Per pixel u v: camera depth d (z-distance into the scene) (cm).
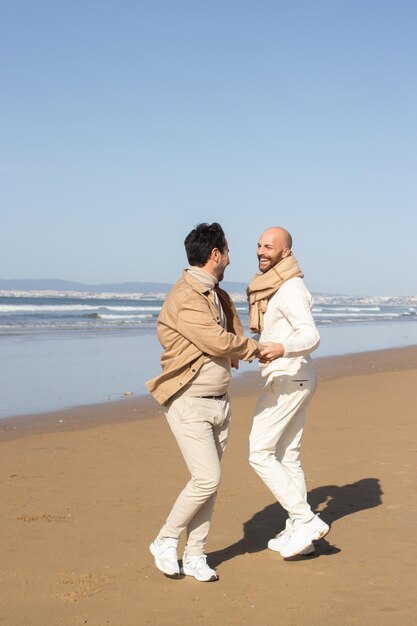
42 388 1338
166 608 369
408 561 438
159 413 1068
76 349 2206
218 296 425
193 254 410
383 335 3369
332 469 685
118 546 465
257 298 459
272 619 355
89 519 524
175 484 630
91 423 978
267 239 454
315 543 475
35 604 372
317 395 1228
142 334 3006
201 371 402
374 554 451
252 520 528
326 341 2886
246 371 1675
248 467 698
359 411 1048
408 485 623
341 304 14662
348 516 535
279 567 430
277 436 444
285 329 448
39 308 6662
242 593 389
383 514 539
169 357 405
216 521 526
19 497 584
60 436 873
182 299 400
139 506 559
